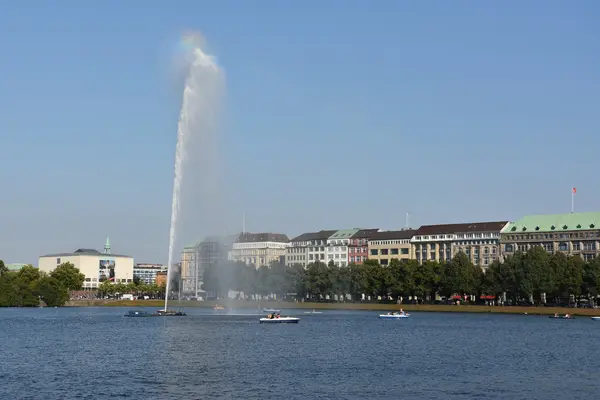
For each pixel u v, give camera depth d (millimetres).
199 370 88500
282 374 86062
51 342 123312
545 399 73125
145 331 147625
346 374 86812
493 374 88438
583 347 122062
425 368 93062
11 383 78875
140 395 72625
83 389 75438
